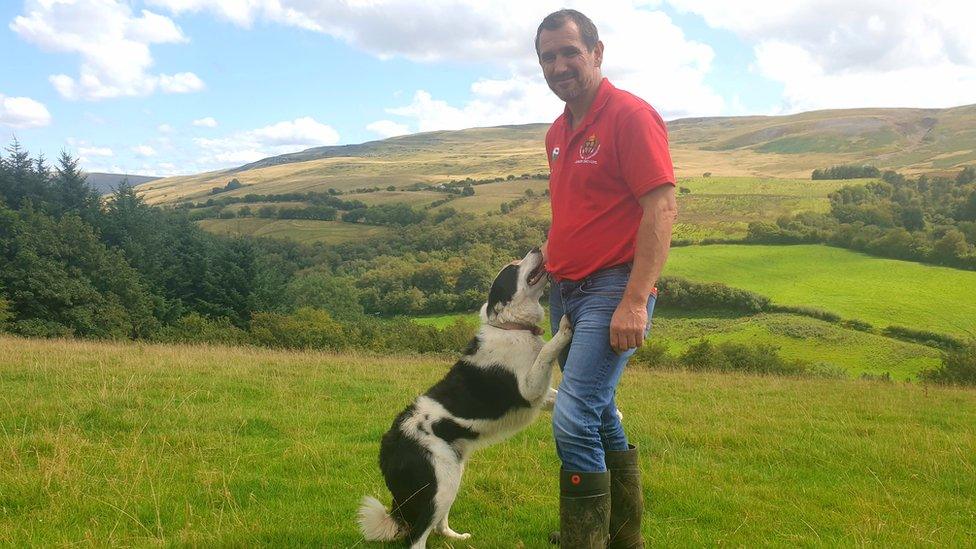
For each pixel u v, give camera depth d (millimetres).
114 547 4148
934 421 10180
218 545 4238
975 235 63094
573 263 3523
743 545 4512
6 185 44344
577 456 3438
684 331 45219
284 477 5848
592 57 3492
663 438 8016
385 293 50625
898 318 45719
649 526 4902
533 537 4641
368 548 4305
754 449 7547
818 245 63812
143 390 9211
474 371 4160
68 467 5434
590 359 3400
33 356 11898
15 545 4156
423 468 4055
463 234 66500
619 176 3381
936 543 4574
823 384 15297
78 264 36281
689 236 67500
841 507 5535
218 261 43188
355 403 9586
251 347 19703
